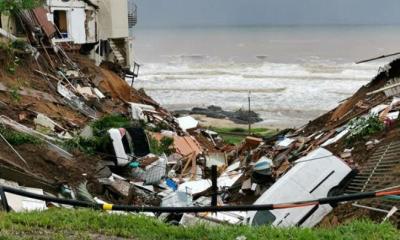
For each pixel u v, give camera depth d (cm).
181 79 6397
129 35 3809
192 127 2700
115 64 3153
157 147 1839
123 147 1491
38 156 1238
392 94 1653
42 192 1020
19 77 1823
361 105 1844
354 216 871
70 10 2848
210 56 10106
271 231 650
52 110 1739
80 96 2069
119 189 1255
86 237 606
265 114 4328
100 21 3322
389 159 1077
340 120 1856
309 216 991
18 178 1092
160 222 684
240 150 2306
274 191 1035
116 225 656
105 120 1802
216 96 5197
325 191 1056
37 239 588
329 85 5716
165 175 1559
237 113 4297
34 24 2316
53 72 2142
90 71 2502
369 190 969
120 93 2586
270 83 5916
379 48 11669
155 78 6500
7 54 1812
